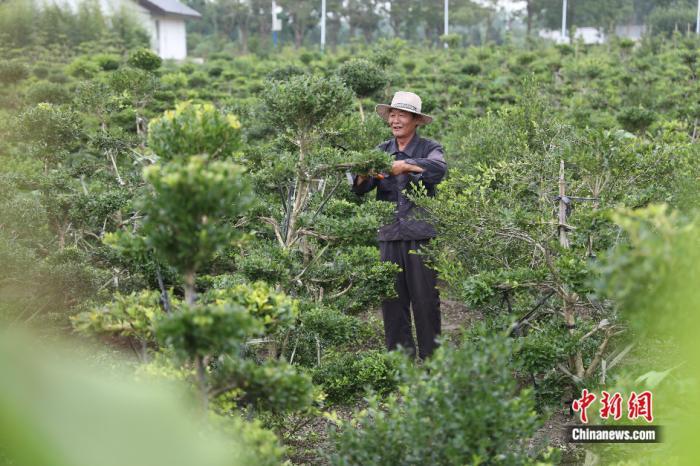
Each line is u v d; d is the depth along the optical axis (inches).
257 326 134.0
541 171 260.7
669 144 234.1
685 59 1005.2
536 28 3164.4
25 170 377.4
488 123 374.6
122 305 152.7
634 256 103.7
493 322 219.9
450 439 133.8
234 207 136.9
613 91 871.1
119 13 1375.5
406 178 272.2
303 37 3014.3
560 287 216.7
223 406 152.2
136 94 409.7
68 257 271.7
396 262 275.7
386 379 225.9
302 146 234.8
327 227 238.7
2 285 246.1
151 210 133.1
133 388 64.7
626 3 3006.9
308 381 143.1
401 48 1437.0
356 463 143.5
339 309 260.8
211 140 145.5
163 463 62.7
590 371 218.1
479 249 245.3
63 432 60.0
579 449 215.0
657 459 144.2
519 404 139.5
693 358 99.6
